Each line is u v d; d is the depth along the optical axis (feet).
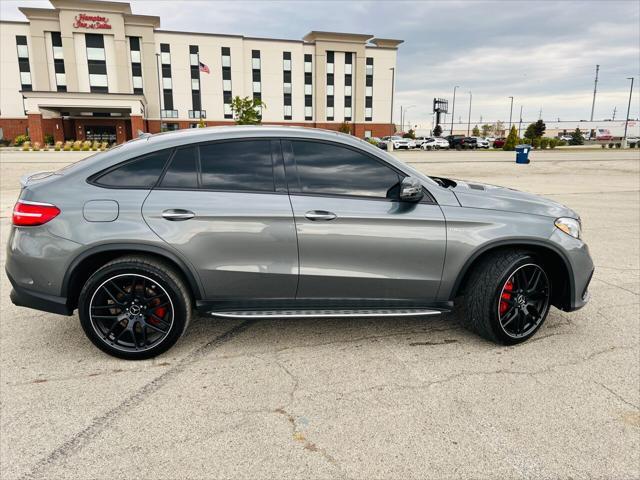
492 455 7.61
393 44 222.07
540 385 9.75
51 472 7.22
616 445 7.87
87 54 180.65
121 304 10.50
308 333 12.37
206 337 12.13
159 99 192.65
